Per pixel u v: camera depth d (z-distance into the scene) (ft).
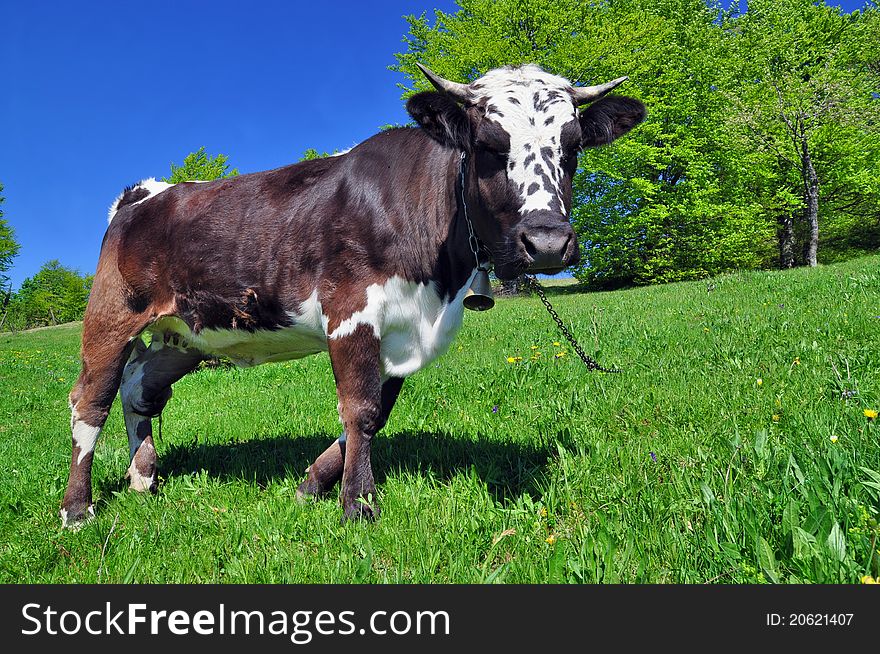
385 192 10.59
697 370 16.47
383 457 13.35
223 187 12.35
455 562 8.20
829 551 6.72
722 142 84.84
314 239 10.81
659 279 88.99
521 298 66.90
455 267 10.70
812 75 89.10
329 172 11.39
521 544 8.45
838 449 9.21
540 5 77.25
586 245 94.68
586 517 9.28
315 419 19.12
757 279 41.60
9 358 61.67
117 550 9.64
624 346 22.00
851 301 24.09
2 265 162.81
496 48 75.20
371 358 10.34
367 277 10.39
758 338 19.56
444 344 11.12
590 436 12.59
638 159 86.12
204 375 32.63
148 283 12.51
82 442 12.07
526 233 8.27
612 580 7.22
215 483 12.86
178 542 9.96
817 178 86.53
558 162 8.80
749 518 7.66
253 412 21.95
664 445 11.39
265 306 11.41
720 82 87.15
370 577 8.10
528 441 13.16
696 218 87.40
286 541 9.63
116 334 12.60
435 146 10.76
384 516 9.90
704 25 98.94
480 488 10.59
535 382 18.15
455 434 14.52
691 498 8.94
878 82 86.79
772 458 9.53
